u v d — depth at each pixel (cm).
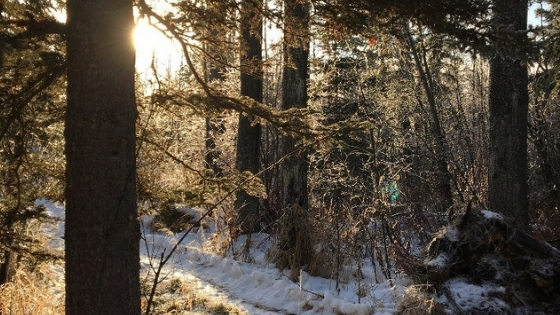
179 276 861
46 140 455
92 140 324
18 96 384
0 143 445
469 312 566
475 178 1288
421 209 998
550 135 1297
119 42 330
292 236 866
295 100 862
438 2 355
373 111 1132
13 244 491
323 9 411
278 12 453
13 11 426
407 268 679
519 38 354
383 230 869
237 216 1020
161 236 1112
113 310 324
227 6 450
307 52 866
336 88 1178
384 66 1323
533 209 1212
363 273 845
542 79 1047
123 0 335
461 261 620
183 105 448
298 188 877
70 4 332
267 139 1427
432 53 1435
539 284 578
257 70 513
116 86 330
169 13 424
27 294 548
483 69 1609
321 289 762
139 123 457
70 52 331
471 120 1520
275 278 827
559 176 1223
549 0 969
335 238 839
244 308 730
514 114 866
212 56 479
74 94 329
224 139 1406
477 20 360
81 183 324
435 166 1227
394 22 413
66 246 330
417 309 579
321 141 485
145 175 481
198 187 503
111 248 325
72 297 325
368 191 932
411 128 1369
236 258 972
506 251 614
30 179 469
